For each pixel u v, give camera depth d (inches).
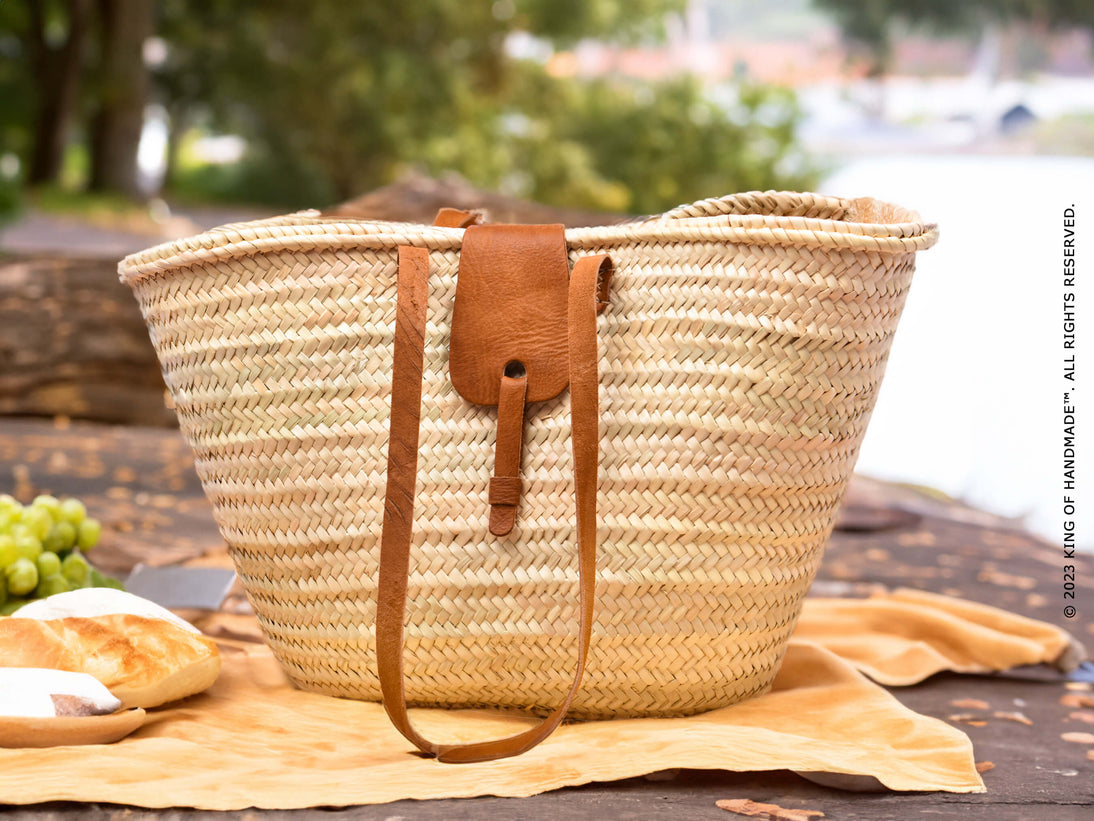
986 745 47.6
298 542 46.4
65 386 116.5
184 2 501.7
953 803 42.3
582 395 43.7
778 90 624.4
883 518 91.7
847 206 45.9
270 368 46.0
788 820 40.8
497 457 44.9
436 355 45.7
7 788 40.2
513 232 45.6
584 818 40.4
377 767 42.6
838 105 863.7
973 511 103.2
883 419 136.6
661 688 46.2
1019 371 133.6
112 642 45.3
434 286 45.8
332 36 495.5
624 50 725.9
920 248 44.5
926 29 759.7
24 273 117.4
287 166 612.4
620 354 45.1
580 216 128.4
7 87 510.3
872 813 41.5
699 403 44.7
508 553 45.3
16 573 49.7
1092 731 49.3
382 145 533.3
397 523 43.6
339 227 45.6
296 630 47.3
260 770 42.1
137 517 73.0
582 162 573.3
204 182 649.6
